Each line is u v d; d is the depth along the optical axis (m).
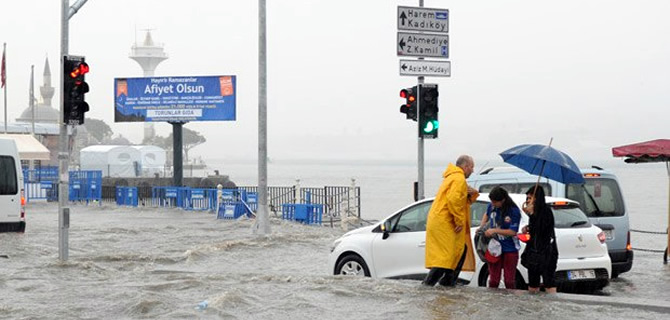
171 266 28.05
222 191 54.09
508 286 18.19
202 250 31.31
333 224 47.12
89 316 16.98
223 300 17.92
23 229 36.97
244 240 35.34
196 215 54.44
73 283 22.08
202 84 67.19
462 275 19.83
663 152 27.91
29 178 79.00
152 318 16.64
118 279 22.95
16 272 24.41
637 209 88.00
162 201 63.09
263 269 27.41
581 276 19.42
